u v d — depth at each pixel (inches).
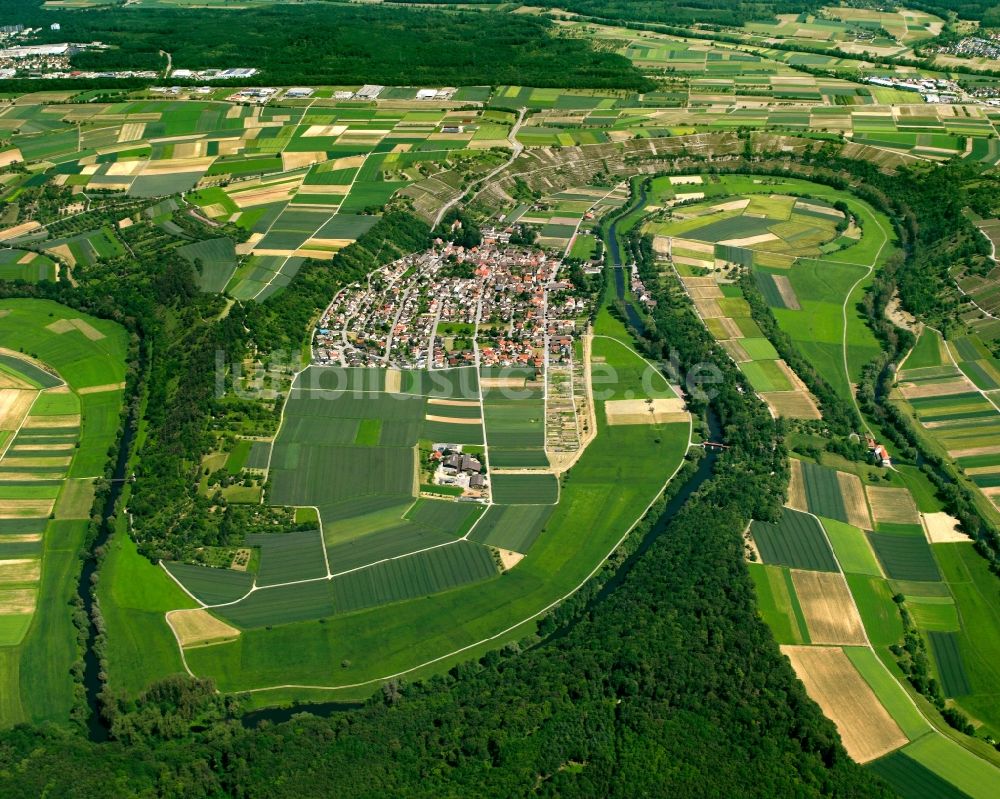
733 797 6146.7
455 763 6456.7
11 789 6220.5
